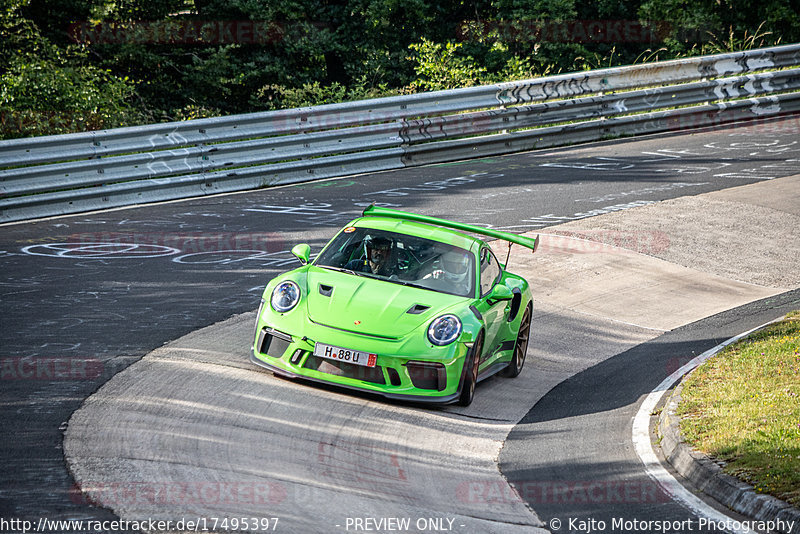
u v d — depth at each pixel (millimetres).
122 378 26578
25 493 18203
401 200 58469
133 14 97125
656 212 58875
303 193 59906
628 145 80625
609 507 21156
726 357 33406
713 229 56219
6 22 80875
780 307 43375
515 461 24391
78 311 33469
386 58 112938
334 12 113875
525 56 118625
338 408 26406
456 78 96812
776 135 85250
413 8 110688
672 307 43656
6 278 37312
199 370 28047
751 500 20953
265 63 108750
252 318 34750
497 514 20266
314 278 29594
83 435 21828
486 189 62906
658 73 85500
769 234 56062
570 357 36188
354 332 27297
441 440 25406
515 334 32719
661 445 25906
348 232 32031
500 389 31672
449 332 27562
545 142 79188
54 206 51000
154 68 102062
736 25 114875
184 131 57250
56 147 51125
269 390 26953
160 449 21422
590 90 81625
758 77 91312
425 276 30125
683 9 114938
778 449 23219
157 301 35781
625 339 38938
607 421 28281
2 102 69688
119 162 53844
